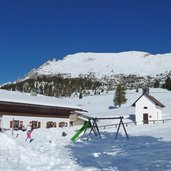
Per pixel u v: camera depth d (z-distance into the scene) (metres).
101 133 41.47
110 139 34.91
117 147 27.86
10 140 22.67
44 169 16.66
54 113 60.91
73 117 64.06
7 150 20.88
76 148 27.39
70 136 39.31
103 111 94.19
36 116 57.50
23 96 60.06
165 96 126.06
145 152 23.56
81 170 16.75
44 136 38.88
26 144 29.09
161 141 30.22
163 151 23.47
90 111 99.81
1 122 52.28
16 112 54.38
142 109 63.69
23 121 55.22
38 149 25.73
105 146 28.88
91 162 19.39
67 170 16.58
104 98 149.38
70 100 153.00
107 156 22.22
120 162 19.45
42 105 57.09
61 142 32.50
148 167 17.41
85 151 25.28
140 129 44.25
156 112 62.94
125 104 117.31
